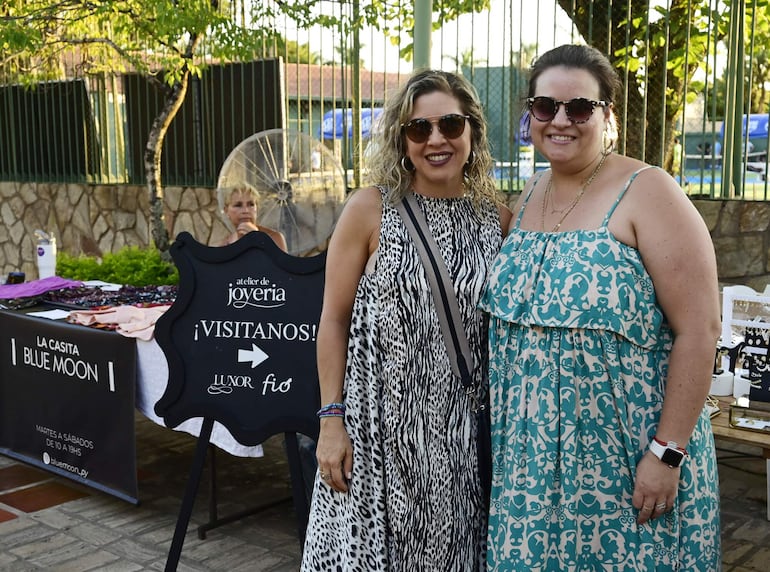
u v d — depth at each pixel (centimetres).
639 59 572
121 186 868
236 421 308
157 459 472
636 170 205
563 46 213
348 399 226
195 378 316
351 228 225
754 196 548
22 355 432
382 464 222
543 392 204
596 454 203
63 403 411
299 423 298
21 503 411
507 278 214
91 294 467
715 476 213
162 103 818
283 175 464
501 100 588
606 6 571
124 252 621
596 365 200
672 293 195
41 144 952
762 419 267
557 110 206
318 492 238
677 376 195
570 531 204
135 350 376
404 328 218
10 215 999
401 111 221
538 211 219
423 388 218
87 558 353
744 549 350
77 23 794
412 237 220
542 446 204
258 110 745
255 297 307
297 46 670
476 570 229
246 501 412
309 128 666
